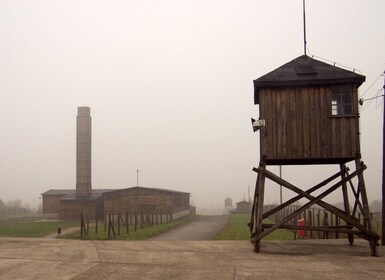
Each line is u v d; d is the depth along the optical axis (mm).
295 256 13930
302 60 17000
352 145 15266
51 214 72438
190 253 14305
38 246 15594
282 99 15727
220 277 10305
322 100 15594
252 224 17859
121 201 57156
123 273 10688
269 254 14375
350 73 15680
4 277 10078
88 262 12164
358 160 15180
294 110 15617
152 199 56750
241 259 13102
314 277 10359
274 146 15469
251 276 10445
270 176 15352
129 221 56281
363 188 14812
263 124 15500
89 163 65250
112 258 12945
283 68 16469
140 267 11516
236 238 31312
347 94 15633
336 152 15273
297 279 10141
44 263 11898
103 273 10648
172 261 12562
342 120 15438
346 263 12469
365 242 18344
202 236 33938
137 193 57031
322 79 15461
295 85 15703
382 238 18453
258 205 15258
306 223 30141
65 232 40688
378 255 14086
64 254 13586
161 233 37469
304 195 15109
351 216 16203
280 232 36281
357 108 15477
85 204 64938
